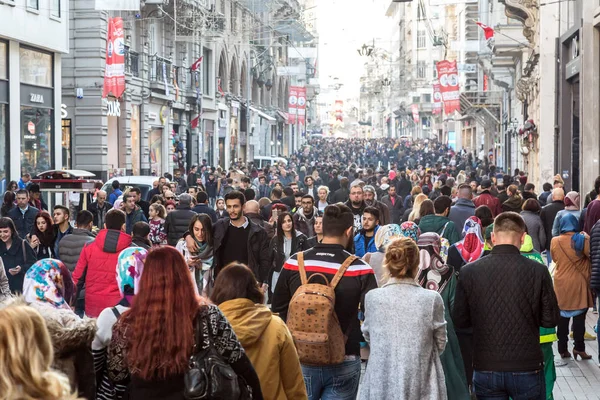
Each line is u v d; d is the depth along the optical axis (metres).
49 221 15.59
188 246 12.73
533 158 44.06
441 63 57.97
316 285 7.64
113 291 11.70
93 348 6.06
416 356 7.38
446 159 78.38
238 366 5.50
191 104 58.72
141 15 47.81
